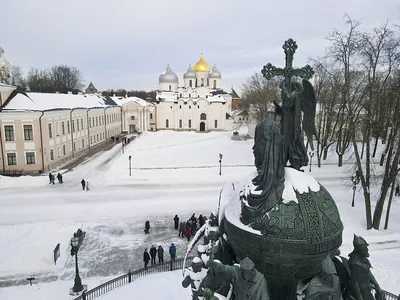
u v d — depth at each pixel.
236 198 8.13
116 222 25.73
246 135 80.75
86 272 18.27
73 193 33.00
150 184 36.78
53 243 21.36
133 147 63.03
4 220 25.56
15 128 41.00
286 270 7.11
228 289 7.05
